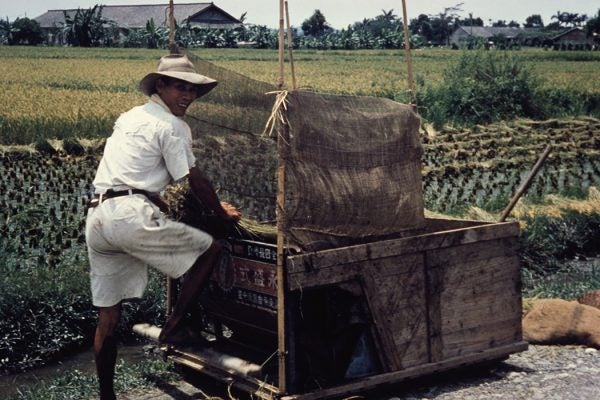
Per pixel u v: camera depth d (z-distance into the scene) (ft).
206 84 16.61
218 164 18.02
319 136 15.85
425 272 17.11
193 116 18.69
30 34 294.05
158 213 15.57
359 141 16.57
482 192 45.32
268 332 17.12
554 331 20.44
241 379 16.63
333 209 16.19
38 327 22.13
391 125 17.17
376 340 16.51
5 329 21.63
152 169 15.61
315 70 157.07
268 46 298.35
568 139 69.51
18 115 71.10
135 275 16.33
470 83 91.04
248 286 16.85
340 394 15.92
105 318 16.26
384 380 16.48
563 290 26.68
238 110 17.04
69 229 33.55
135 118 15.79
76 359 22.09
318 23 500.74
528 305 22.38
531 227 33.55
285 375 15.43
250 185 17.08
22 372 20.95
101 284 16.11
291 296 15.37
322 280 15.60
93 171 49.70
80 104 81.76
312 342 16.15
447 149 62.54
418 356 17.10
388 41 312.50
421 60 202.18
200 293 16.65
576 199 40.60
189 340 17.39
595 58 210.79
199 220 17.28
